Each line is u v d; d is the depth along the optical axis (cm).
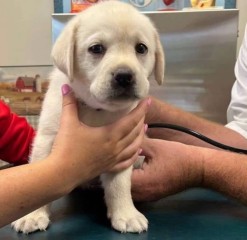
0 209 59
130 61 77
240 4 177
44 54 194
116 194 81
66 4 179
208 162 84
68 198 90
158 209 82
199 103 178
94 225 74
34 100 183
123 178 82
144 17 87
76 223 75
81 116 81
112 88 75
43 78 183
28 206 61
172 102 179
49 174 63
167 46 171
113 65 76
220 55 171
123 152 77
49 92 89
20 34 194
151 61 88
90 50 80
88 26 81
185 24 168
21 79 183
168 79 176
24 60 195
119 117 81
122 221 73
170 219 75
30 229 70
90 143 68
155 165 85
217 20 167
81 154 66
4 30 194
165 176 84
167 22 168
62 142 67
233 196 83
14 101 183
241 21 178
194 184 86
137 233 69
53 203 86
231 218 75
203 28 168
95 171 70
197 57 172
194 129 115
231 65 172
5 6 192
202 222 73
